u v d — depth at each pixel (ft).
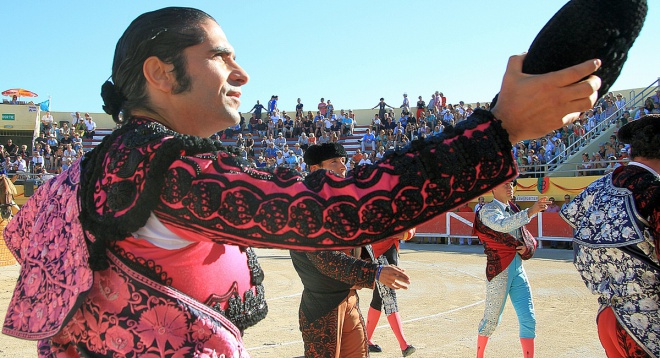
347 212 3.46
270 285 32.68
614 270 8.71
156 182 3.64
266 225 3.53
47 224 4.40
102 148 4.16
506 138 3.41
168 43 4.22
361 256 13.21
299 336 20.18
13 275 34.12
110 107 4.54
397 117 110.32
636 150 9.07
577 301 26.40
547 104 3.22
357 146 102.99
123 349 3.87
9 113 109.60
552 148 73.15
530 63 3.35
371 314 18.53
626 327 8.52
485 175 3.44
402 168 3.49
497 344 18.94
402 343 17.34
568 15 3.30
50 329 3.97
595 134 73.92
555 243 58.49
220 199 3.57
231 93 4.51
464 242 63.62
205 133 4.55
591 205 9.21
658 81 80.69
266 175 3.70
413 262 44.47
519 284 15.83
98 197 3.92
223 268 4.27
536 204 15.16
